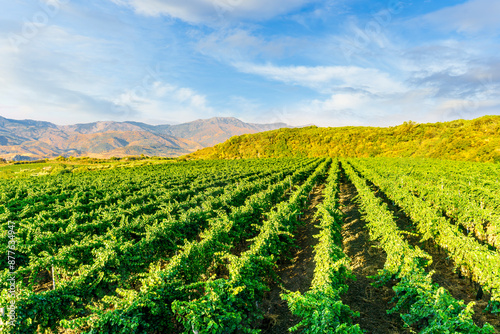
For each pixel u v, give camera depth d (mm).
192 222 13469
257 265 8727
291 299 6344
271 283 10195
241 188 22188
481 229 12984
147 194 22938
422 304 6422
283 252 11719
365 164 48250
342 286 7973
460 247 9508
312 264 11445
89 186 27594
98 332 5867
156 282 7180
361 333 5379
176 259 8562
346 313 6473
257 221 14812
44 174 50312
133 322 5934
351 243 13578
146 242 10359
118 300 6461
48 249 11047
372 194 17344
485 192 17984
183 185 29422
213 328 5891
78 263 9766
